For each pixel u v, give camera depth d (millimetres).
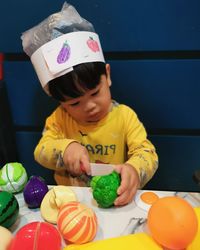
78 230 387
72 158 589
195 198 472
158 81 724
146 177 580
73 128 709
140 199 479
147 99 749
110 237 408
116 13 664
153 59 712
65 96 603
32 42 611
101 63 609
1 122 754
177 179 843
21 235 365
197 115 749
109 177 469
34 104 798
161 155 822
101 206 469
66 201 442
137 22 667
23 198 507
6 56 759
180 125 769
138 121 698
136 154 625
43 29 599
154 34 673
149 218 380
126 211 459
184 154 809
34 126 835
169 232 354
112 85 746
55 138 688
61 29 583
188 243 360
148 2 646
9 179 516
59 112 720
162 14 653
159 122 773
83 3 664
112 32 683
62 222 396
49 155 645
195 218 365
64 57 569
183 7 642
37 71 626
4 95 768
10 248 362
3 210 417
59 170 705
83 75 573
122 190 463
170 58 708
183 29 662
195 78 708
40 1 674
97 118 677
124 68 722
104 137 700
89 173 559
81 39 581
